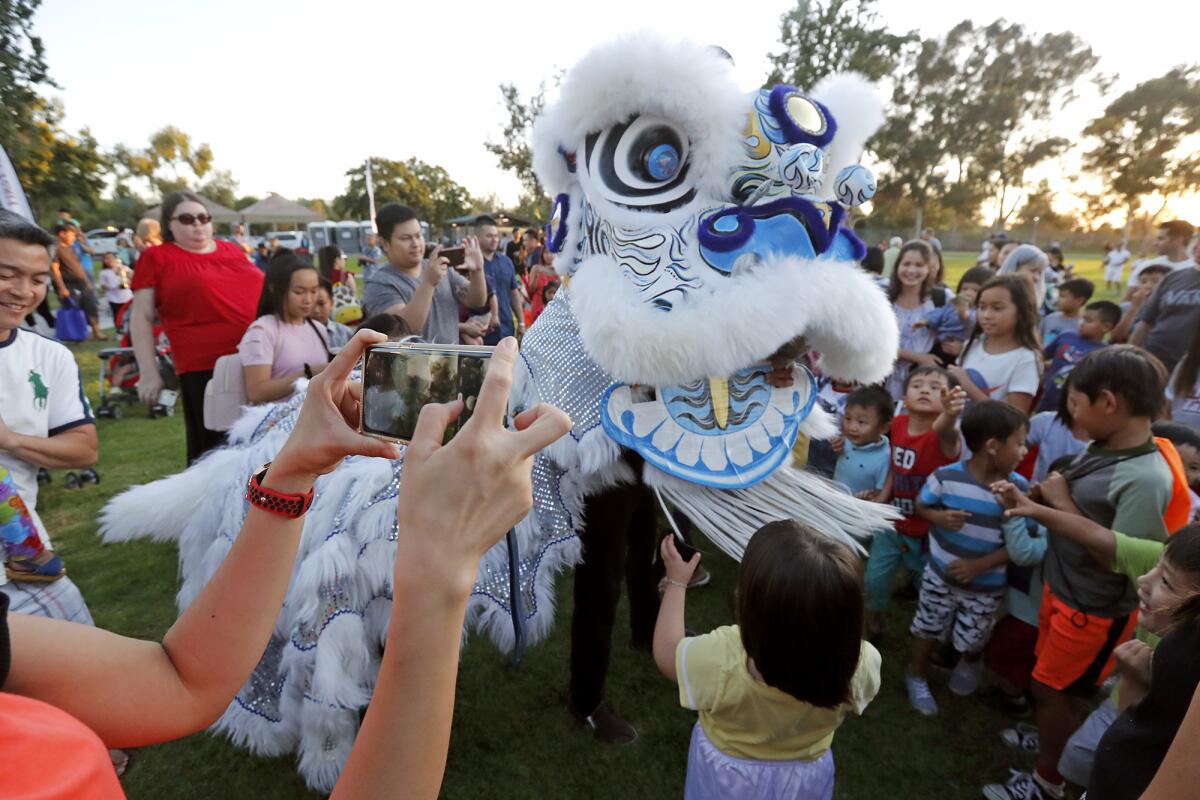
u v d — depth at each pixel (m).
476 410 0.58
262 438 1.94
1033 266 5.18
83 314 8.52
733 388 1.65
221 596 0.81
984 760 2.19
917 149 46.50
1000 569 2.29
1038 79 46.34
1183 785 0.73
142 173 52.31
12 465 1.75
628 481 1.76
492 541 0.56
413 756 0.54
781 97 1.53
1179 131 43.38
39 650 0.72
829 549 1.32
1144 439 1.80
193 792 2.05
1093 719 1.68
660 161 1.57
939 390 2.66
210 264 3.31
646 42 1.49
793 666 1.31
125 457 4.86
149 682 0.77
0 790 0.48
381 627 1.62
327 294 3.25
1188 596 1.23
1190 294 3.67
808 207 1.51
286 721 1.69
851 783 2.10
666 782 2.08
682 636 1.63
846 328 1.51
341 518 1.61
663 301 1.53
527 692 2.46
